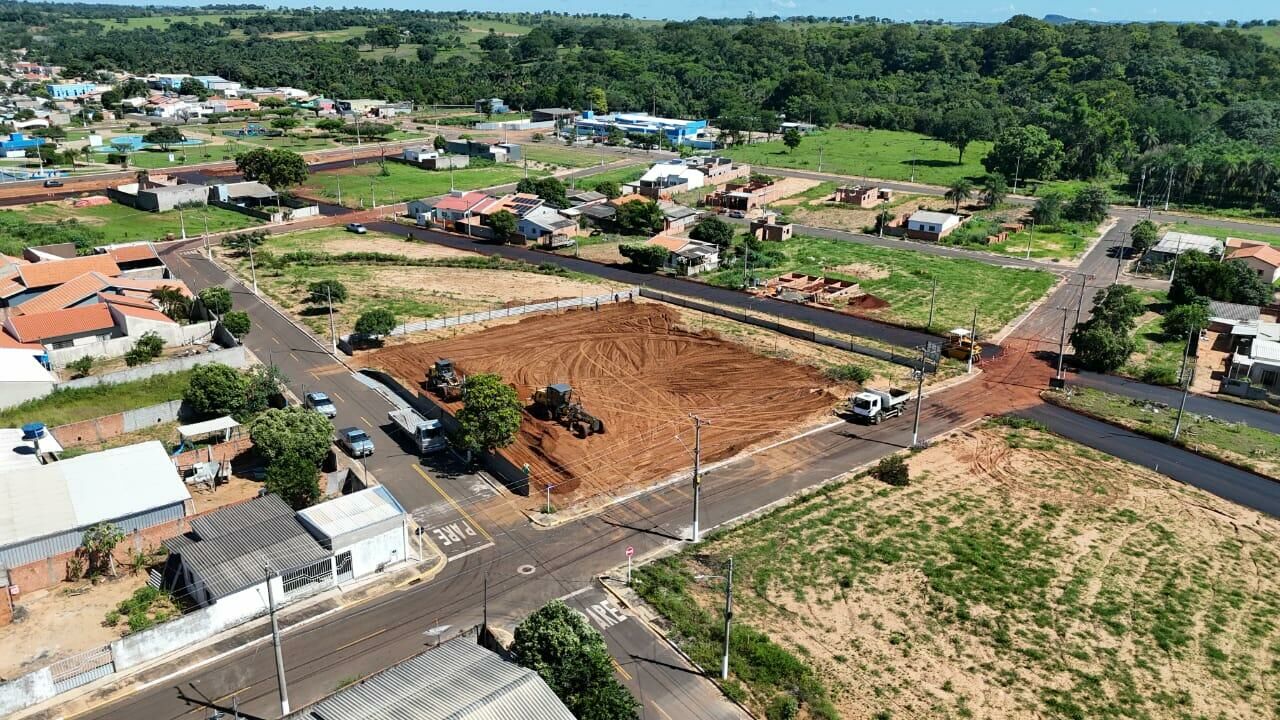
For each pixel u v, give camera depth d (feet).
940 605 154.61
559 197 507.71
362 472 193.06
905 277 384.47
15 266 328.70
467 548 172.55
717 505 189.88
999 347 297.94
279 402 238.48
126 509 163.53
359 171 629.10
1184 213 531.50
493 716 111.04
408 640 144.77
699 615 151.23
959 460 213.25
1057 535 178.81
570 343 292.61
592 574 163.94
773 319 319.27
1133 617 151.94
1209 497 196.24
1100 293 327.06
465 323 312.50
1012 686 134.72
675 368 271.69
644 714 128.26
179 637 141.59
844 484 199.93
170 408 225.35
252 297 338.75
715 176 616.39
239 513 169.78
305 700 130.52
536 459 209.97
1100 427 234.38
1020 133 617.21
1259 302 339.57
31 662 136.46
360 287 354.33
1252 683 135.85
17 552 151.94
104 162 634.02
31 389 229.04
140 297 303.48
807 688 132.36
